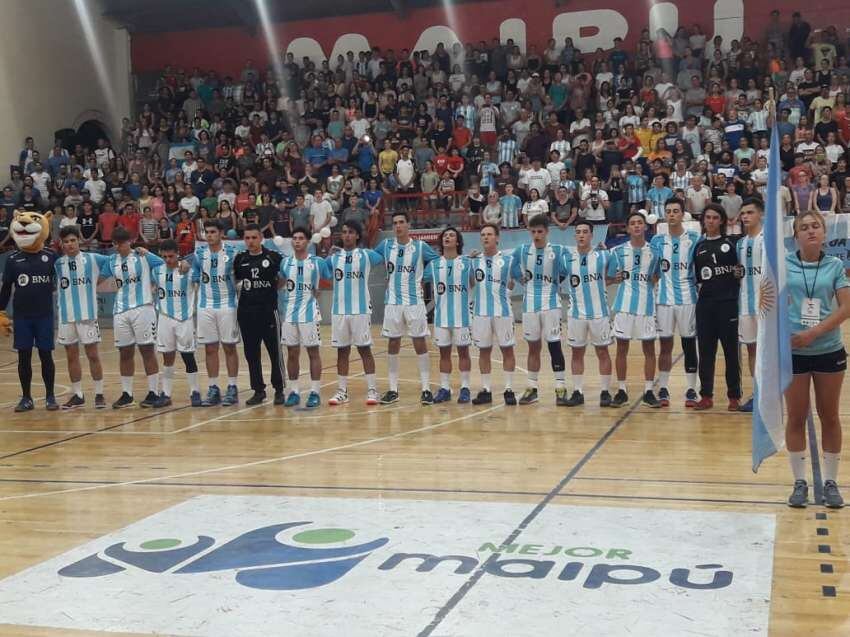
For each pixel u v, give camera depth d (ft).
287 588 13.48
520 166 59.62
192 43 81.35
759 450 17.17
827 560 14.25
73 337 32.01
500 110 66.39
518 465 21.44
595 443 23.66
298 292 30.07
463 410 29.09
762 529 15.87
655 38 68.85
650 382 28.71
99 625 12.34
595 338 28.86
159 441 25.73
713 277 26.84
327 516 17.33
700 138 58.65
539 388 33.17
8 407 33.17
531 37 73.61
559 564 14.20
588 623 11.89
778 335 16.81
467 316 30.01
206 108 75.51
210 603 13.00
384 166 63.36
